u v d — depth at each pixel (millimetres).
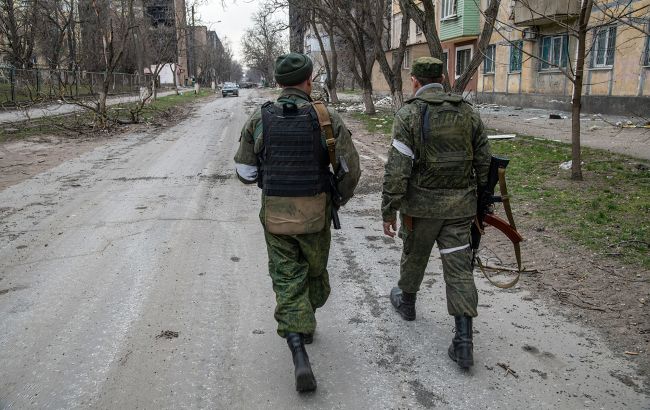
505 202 3154
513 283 3383
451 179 3031
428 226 3121
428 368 3119
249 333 3523
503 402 2787
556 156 9578
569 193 6945
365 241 5555
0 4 31031
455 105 3023
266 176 2914
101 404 2771
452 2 27203
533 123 15953
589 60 18125
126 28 20250
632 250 4789
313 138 2855
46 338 3447
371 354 3279
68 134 15781
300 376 2727
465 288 3047
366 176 8867
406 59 34844
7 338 3449
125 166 10102
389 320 3730
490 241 5367
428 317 3771
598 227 5496
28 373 3053
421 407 2758
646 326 3512
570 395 2838
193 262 4848
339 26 20828
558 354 3246
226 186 8195
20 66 31031
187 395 2852
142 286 4293
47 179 8828
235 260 4914
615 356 3211
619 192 6895
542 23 20297
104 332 3529
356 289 4281
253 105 32969
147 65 41688
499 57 24672
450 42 29203
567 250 4914
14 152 12047
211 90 78062
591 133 13141
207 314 3797
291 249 2959
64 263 4828
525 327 3598
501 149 10812
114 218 6336
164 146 13086
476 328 3594
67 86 28000
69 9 34281
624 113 16625
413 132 2996
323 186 2922
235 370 3094
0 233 5754
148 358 3207
